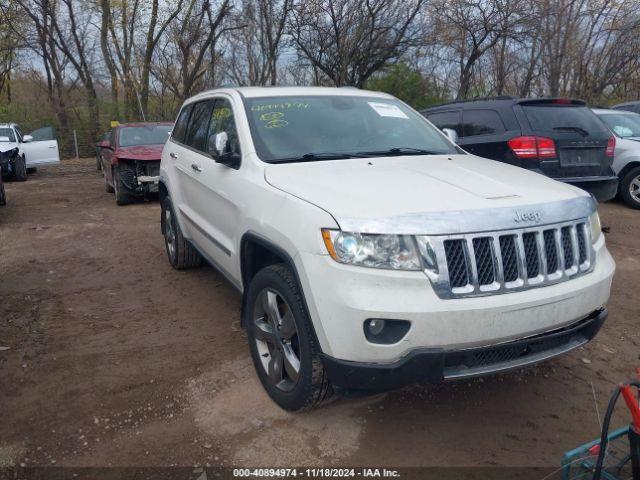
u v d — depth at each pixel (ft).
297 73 85.87
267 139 13.14
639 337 14.70
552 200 10.17
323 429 10.61
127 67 85.51
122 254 23.11
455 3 70.33
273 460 9.77
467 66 72.84
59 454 9.93
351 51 73.31
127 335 14.79
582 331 10.44
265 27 81.20
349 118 14.44
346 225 9.10
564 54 62.08
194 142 17.26
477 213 9.28
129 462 9.71
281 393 10.93
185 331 15.01
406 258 8.90
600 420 10.94
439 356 8.88
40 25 88.89
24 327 15.33
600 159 23.61
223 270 14.58
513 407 11.39
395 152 13.66
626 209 31.32
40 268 21.13
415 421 10.89
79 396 11.76
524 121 22.88
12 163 50.42
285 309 10.96
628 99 72.84
